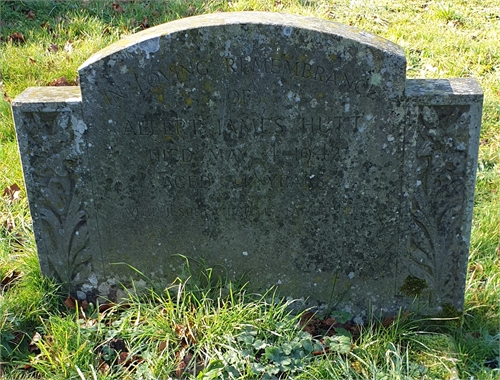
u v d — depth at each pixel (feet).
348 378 3.98
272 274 4.61
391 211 4.37
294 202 4.41
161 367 4.11
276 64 4.10
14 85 7.07
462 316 4.53
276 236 4.50
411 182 4.29
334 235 4.47
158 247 4.60
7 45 7.61
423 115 4.15
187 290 4.67
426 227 4.38
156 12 8.37
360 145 4.24
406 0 8.73
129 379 4.09
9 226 5.41
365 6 8.49
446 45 7.61
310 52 4.06
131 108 4.27
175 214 4.51
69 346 4.27
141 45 4.13
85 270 4.70
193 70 4.16
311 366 4.10
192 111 4.25
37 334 4.39
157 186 4.44
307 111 4.19
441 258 4.44
